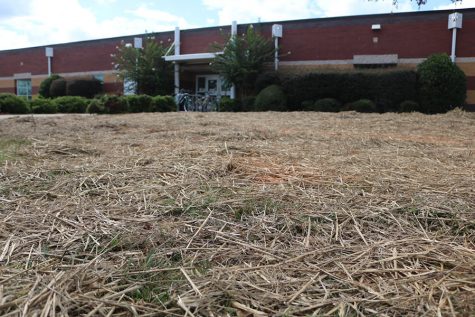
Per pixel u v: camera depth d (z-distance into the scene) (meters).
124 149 3.80
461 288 1.41
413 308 1.28
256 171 2.93
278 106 14.30
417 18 14.62
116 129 5.59
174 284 1.40
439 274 1.51
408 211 2.14
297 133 5.09
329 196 2.39
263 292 1.37
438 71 12.62
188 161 3.19
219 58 16.25
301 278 1.47
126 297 1.33
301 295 1.36
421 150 3.96
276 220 2.01
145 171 2.88
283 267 1.55
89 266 1.52
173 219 2.01
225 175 2.83
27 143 4.18
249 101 15.29
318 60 16.23
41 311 1.22
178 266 1.54
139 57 18.52
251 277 1.47
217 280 1.42
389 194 2.43
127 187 2.51
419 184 2.65
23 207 2.18
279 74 15.15
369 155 3.63
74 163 3.17
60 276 1.42
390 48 15.12
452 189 2.54
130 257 1.62
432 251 1.70
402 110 12.75
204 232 1.86
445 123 6.75
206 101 16.78
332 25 15.90
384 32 15.16
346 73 13.79
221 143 4.11
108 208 2.16
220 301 1.31
